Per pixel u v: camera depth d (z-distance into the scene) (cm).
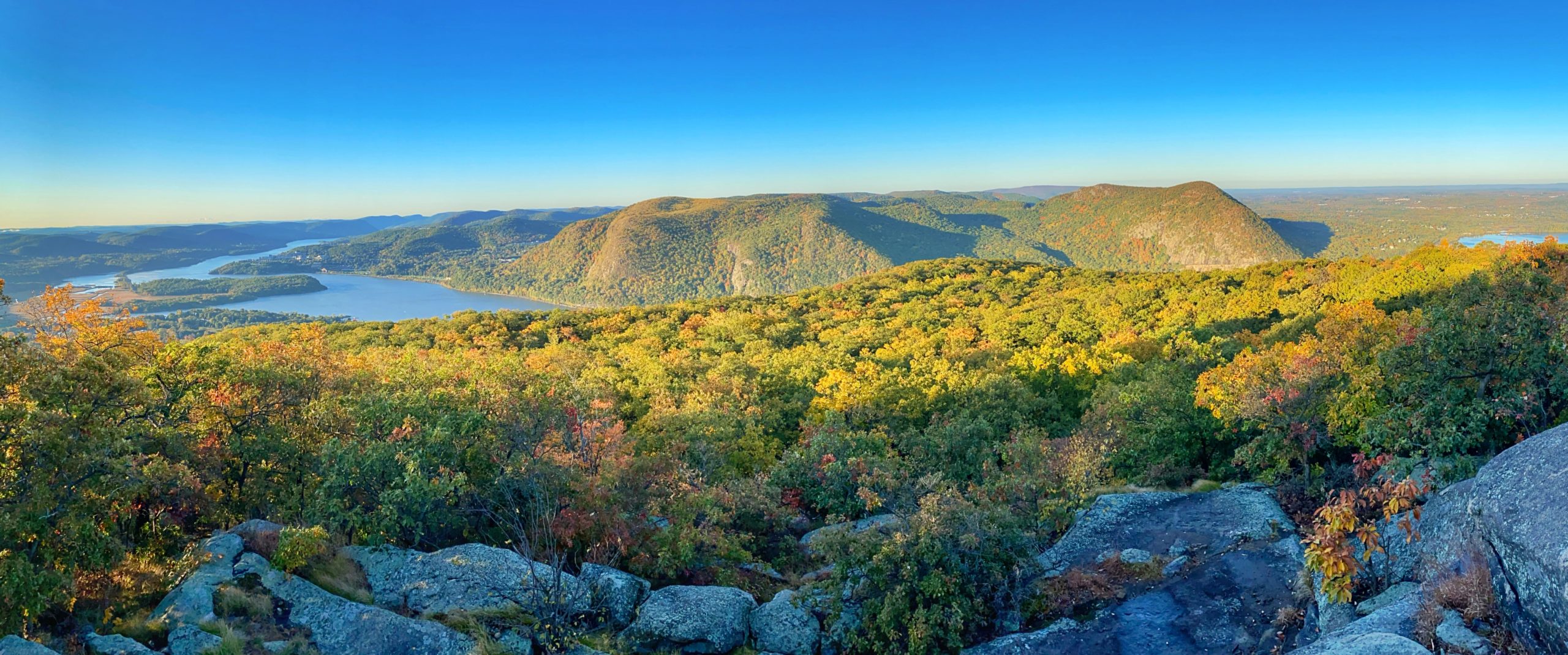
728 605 1733
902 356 7400
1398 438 1958
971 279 17150
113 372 1582
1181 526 2105
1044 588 1805
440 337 11112
